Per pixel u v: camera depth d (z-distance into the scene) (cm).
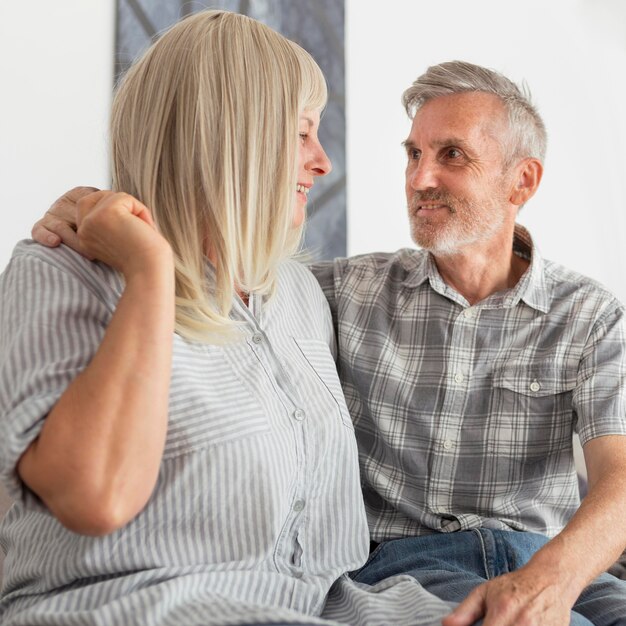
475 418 153
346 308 161
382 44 322
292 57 123
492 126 158
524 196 163
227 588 107
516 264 167
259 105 119
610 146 356
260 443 111
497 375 153
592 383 148
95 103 275
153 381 95
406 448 152
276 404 117
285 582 111
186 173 117
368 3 320
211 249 124
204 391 111
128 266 100
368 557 143
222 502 108
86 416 92
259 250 121
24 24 265
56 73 270
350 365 157
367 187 320
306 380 126
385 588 122
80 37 273
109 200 103
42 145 268
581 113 354
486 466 151
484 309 156
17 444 91
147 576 103
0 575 136
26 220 266
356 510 130
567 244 350
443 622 106
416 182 158
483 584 112
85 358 99
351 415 156
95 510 91
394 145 326
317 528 125
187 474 107
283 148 121
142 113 119
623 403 146
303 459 119
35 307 101
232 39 119
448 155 158
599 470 140
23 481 94
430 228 157
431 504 150
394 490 151
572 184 352
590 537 121
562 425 152
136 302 97
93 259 109
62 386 96
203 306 115
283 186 121
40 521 112
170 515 107
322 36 307
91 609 101
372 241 322
